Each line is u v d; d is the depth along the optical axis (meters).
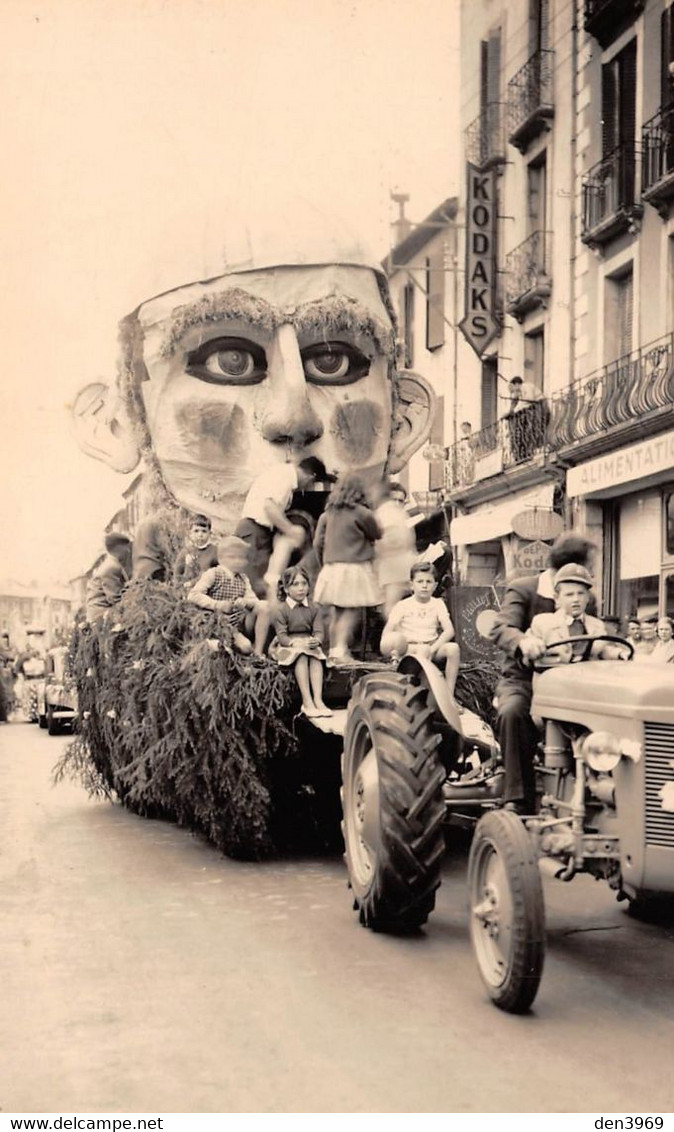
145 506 11.30
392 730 5.54
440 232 26.27
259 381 10.96
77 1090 3.64
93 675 9.31
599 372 19.67
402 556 8.41
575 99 20.45
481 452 23.14
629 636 15.27
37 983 4.80
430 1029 4.21
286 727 7.23
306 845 7.98
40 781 12.26
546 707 5.00
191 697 7.20
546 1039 4.10
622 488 18.42
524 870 4.33
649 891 4.47
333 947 5.38
